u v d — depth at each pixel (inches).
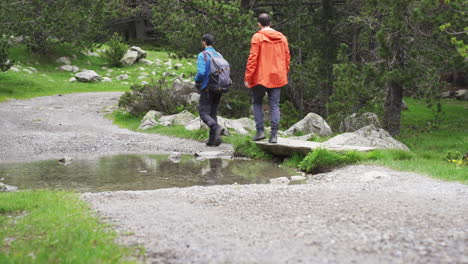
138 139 493.4
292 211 162.7
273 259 115.3
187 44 664.4
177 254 121.3
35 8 1165.1
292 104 737.0
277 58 314.5
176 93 708.0
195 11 655.1
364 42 692.7
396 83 510.9
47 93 1024.2
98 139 491.2
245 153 375.2
